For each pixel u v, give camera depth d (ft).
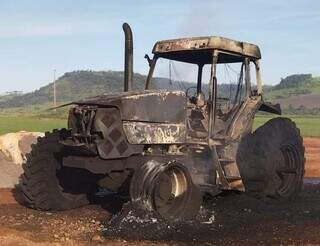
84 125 23.94
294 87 542.16
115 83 490.49
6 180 35.35
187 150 25.70
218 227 22.79
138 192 23.12
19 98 614.34
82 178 27.84
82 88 524.11
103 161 24.29
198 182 25.20
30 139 40.57
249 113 28.84
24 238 20.66
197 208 24.30
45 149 26.86
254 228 22.31
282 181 30.01
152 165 23.45
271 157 28.55
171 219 23.17
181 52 28.14
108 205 28.45
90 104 24.18
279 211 26.86
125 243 20.18
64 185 27.43
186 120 25.85
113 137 23.68
